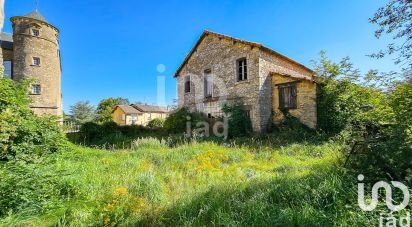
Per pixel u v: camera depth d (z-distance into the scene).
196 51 16.78
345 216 2.75
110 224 2.88
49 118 7.19
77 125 19.02
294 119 12.01
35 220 2.90
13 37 21.83
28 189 3.20
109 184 4.31
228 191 3.89
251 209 3.05
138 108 44.09
